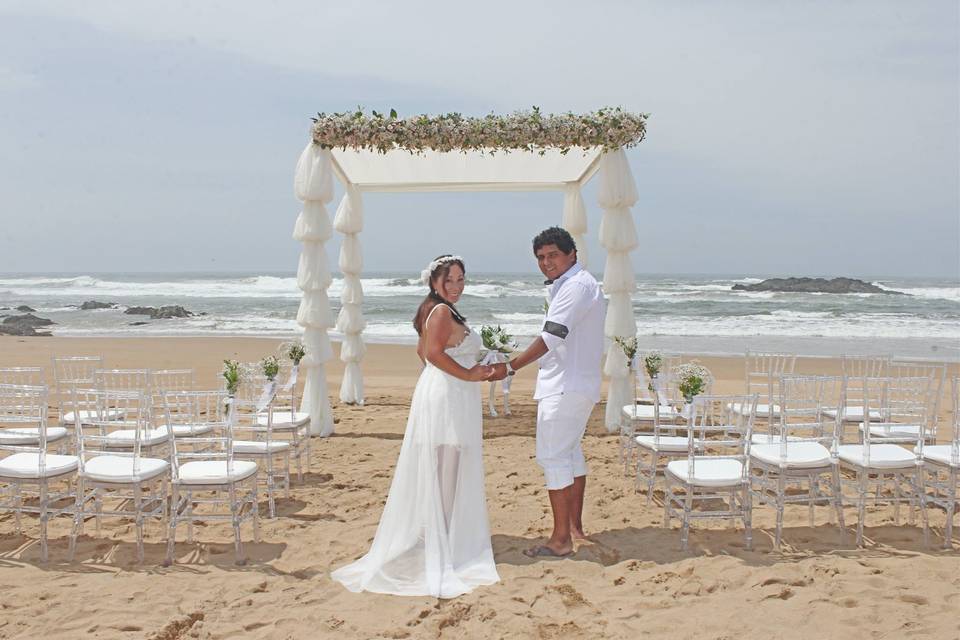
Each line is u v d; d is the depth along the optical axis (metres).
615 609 3.80
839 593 3.93
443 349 4.25
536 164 9.52
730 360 15.55
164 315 32.09
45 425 4.47
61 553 4.66
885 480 5.70
